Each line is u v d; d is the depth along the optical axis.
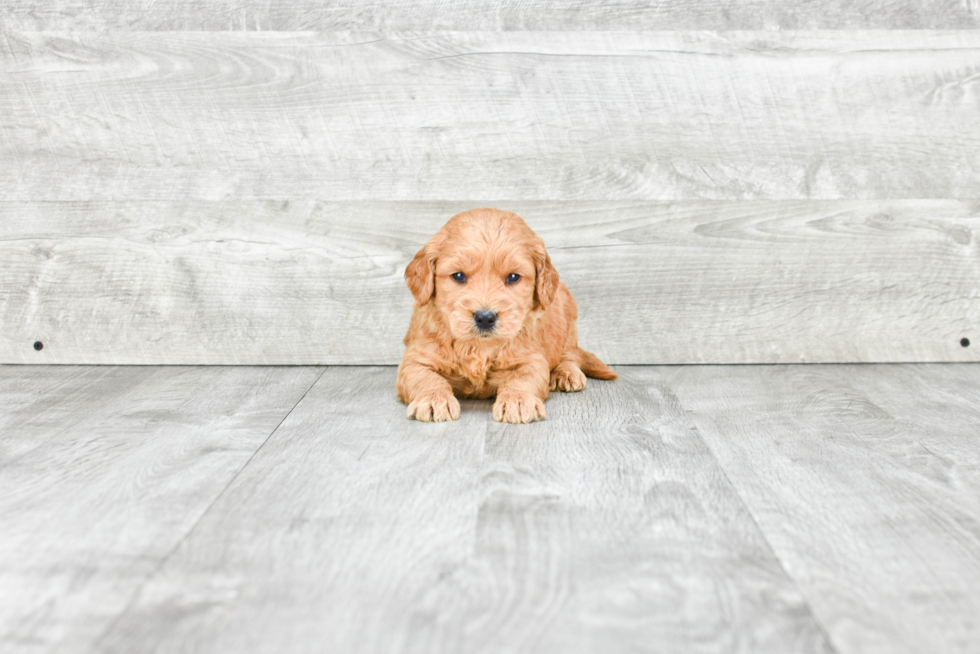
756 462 1.87
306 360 2.91
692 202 2.87
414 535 1.48
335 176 2.86
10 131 2.82
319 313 2.91
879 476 1.78
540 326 2.45
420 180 2.86
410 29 2.79
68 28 2.77
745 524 1.53
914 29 2.81
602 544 1.44
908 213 2.88
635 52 2.80
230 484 1.72
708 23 2.80
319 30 2.79
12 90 2.79
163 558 1.39
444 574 1.33
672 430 2.12
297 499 1.64
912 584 1.31
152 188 2.86
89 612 1.22
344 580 1.31
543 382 2.33
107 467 1.83
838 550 1.42
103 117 2.82
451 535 1.47
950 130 2.86
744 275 2.91
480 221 2.26
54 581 1.31
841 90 2.83
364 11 2.78
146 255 2.88
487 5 2.79
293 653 1.11
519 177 2.86
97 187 2.85
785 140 2.86
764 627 1.18
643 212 2.87
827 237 2.90
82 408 2.33
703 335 2.91
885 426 2.16
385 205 2.86
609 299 2.91
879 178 2.87
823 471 1.81
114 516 1.56
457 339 2.29
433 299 2.31
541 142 2.85
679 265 2.90
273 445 1.99
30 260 2.88
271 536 1.47
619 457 1.90
